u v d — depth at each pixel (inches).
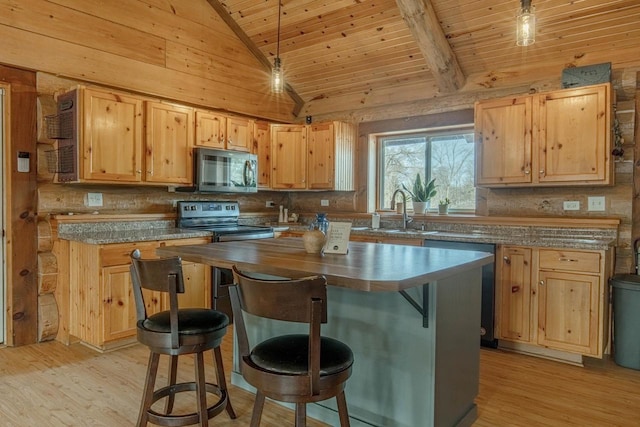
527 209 149.7
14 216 129.3
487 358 123.6
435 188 180.7
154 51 158.9
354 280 59.3
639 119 130.3
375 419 81.0
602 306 113.6
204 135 165.0
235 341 104.1
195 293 147.6
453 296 79.5
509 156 140.9
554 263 119.9
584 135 127.8
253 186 179.8
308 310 54.6
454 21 143.2
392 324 78.7
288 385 56.1
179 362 119.2
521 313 125.6
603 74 128.3
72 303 132.7
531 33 90.3
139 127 143.5
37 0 129.6
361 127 197.3
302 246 100.3
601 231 133.4
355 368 83.4
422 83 176.2
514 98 139.4
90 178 130.3
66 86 137.5
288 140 195.5
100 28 143.9
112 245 125.5
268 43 186.9
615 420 88.4
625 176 132.1
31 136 131.6
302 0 160.2
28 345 131.6
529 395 99.9
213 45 178.9
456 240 137.3
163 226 164.1
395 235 153.2
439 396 75.4
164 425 74.9
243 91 191.8
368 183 196.2
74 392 99.3
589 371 114.7
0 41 123.2
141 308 78.9
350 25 163.5
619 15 124.5
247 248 95.8
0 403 93.6
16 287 130.1
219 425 85.0
